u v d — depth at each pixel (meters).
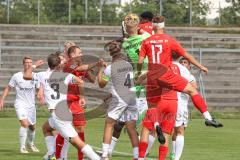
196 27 68.19
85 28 64.88
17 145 30.20
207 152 28.31
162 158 21.69
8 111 47.03
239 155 27.33
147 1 70.06
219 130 38.84
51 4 69.62
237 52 57.53
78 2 69.94
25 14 69.25
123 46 23.52
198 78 53.19
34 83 28.06
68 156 26.34
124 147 29.80
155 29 21.88
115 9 70.19
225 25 70.38
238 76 55.00
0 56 55.53
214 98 51.94
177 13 69.88
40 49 57.25
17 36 62.72
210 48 61.53
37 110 47.38
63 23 69.38
